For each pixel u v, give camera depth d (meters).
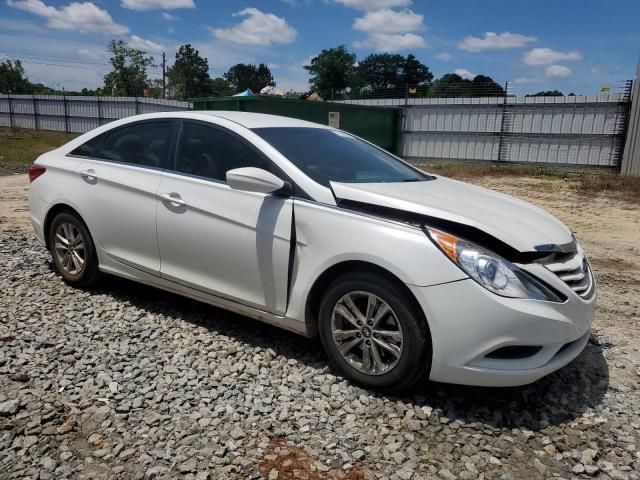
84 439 2.76
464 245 3.02
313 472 2.58
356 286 3.24
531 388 3.44
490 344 2.92
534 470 2.67
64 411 2.99
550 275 3.06
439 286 2.97
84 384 3.26
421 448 2.81
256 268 3.64
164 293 4.92
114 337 3.93
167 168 4.21
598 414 3.18
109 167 4.53
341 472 2.58
